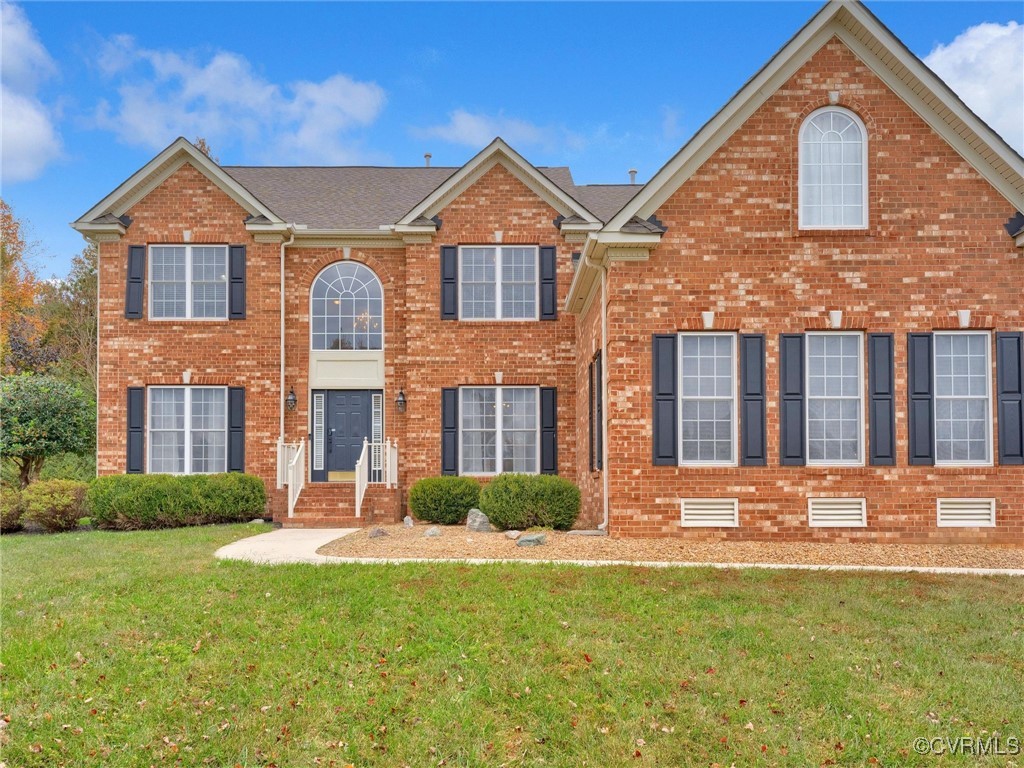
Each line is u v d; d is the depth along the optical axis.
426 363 20.47
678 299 14.47
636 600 9.90
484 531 15.62
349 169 25.53
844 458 14.45
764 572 11.55
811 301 14.46
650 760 6.34
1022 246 14.41
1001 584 11.07
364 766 6.31
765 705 7.20
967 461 14.44
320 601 9.81
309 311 21.14
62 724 6.77
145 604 9.66
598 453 16.66
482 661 8.00
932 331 14.44
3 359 36.56
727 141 14.60
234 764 6.29
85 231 20.36
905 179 14.55
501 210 20.67
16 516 18.52
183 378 20.41
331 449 21.05
